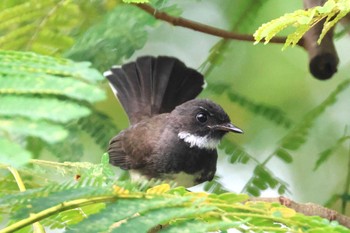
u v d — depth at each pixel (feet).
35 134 12.34
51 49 31.91
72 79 13.67
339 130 42.45
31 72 13.84
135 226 14.60
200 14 43.91
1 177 21.58
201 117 41.60
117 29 33.50
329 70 34.37
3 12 27.53
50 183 17.47
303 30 17.89
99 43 33.19
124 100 47.47
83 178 16.65
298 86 46.91
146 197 16.20
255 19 41.01
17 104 12.74
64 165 19.65
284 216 16.66
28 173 19.77
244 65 44.52
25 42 29.48
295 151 36.17
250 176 36.24
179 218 15.61
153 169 42.29
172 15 35.19
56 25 31.09
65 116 12.71
